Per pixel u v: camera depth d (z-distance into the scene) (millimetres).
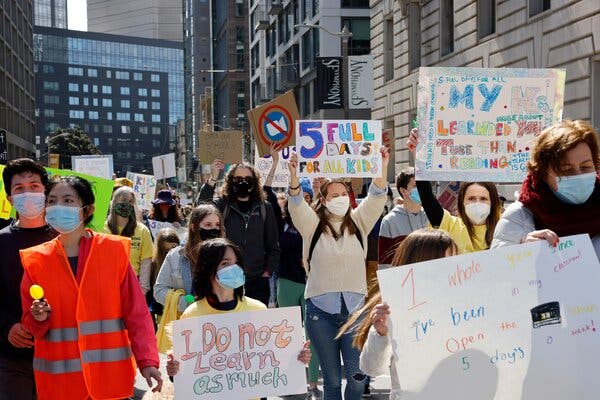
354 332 5027
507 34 19000
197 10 126438
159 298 5906
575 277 3170
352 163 6820
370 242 7457
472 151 4918
